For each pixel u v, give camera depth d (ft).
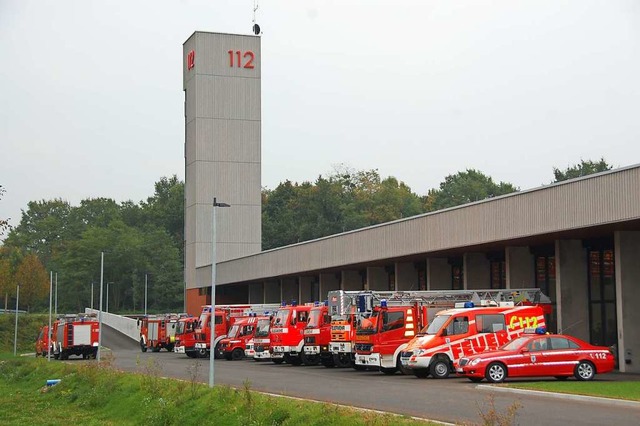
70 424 83.92
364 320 121.80
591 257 124.88
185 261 275.39
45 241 608.19
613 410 68.74
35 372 138.10
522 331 109.91
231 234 266.77
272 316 154.30
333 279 208.33
